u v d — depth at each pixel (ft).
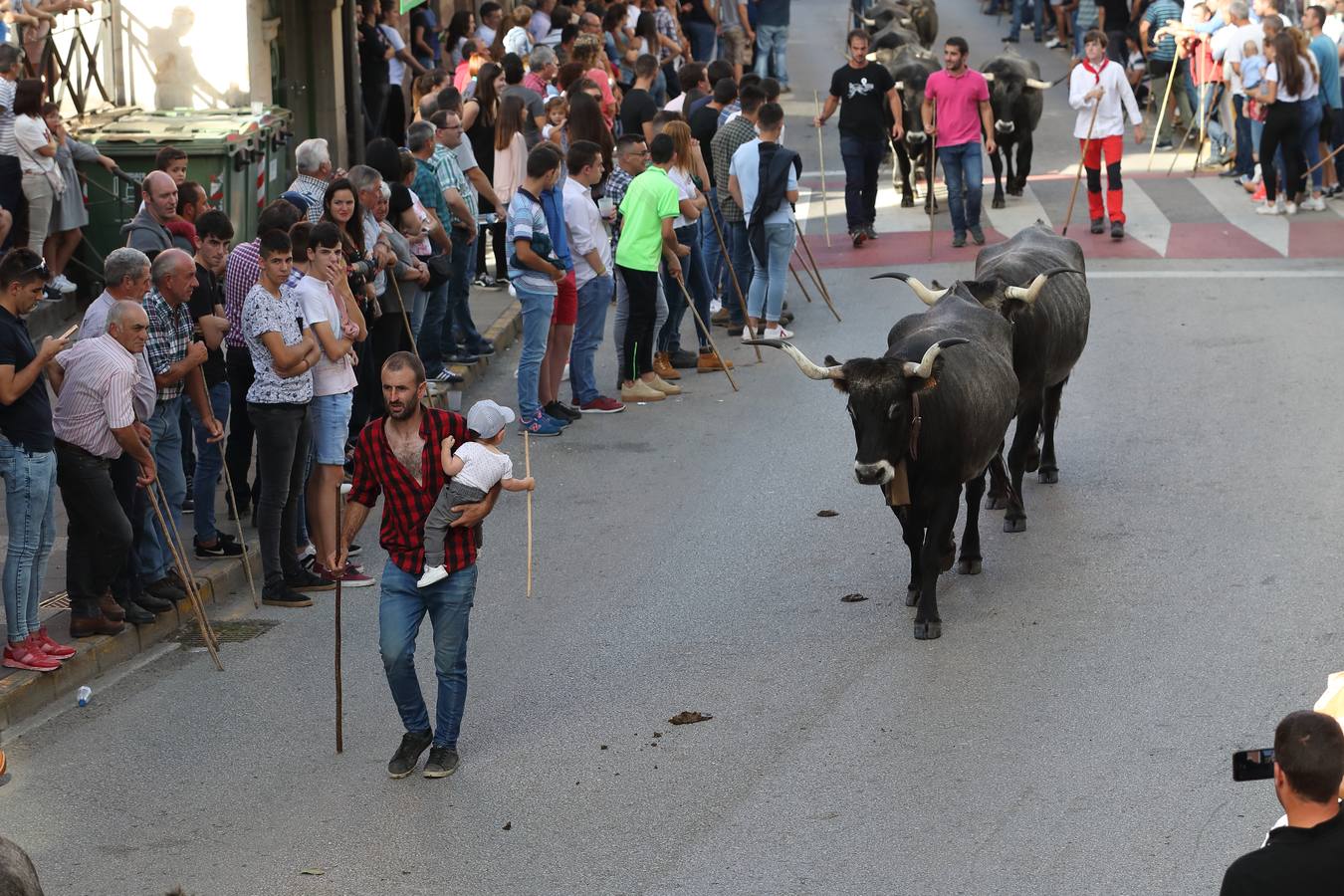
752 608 36.52
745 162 58.03
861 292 66.90
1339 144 81.76
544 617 36.40
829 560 39.27
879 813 27.12
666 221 52.39
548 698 32.27
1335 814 17.10
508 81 67.41
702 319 58.13
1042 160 94.17
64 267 55.62
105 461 32.71
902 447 33.27
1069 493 43.11
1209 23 88.58
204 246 38.81
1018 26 140.97
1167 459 45.29
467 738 30.68
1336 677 20.49
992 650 33.58
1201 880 24.67
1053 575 37.52
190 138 60.23
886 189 89.45
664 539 41.11
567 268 49.47
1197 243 72.28
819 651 34.01
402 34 87.25
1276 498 41.65
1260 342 56.75
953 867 25.31
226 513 41.60
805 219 82.38
